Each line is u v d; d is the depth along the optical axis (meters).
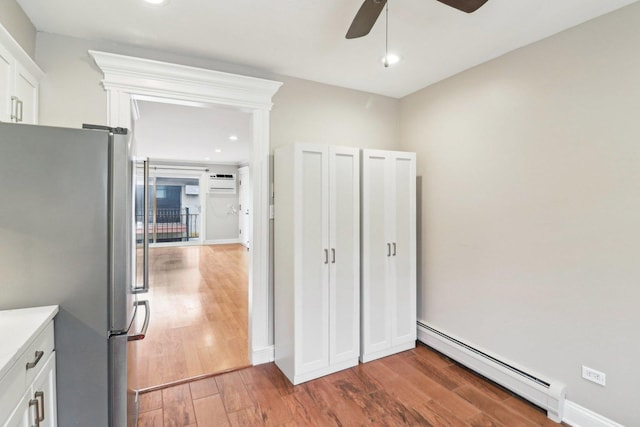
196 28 2.02
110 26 1.98
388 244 2.81
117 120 2.17
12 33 1.67
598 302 1.87
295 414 2.07
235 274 5.86
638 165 1.71
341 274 2.58
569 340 2.01
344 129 3.04
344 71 2.67
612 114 1.80
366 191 2.69
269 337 2.74
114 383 1.52
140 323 3.57
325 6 1.79
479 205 2.55
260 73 2.65
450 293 2.81
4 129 1.35
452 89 2.76
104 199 1.47
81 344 1.45
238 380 2.46
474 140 2.58
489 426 1.96
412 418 2.03
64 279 1.42
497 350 2.44
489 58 2.43
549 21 1.91
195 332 3.34
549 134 2.09
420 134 3.09
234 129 4.89
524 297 2.25
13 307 1.37
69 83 2.09
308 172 2.42
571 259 1.99
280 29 2.03
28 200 1.38
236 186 9.82
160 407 2.13
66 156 1.42
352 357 2.65
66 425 1.43
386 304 2.82
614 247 1.81
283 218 2.53
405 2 1.74
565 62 2.00
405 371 2.59
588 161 1.90
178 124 4.55
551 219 2.09
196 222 9.53
